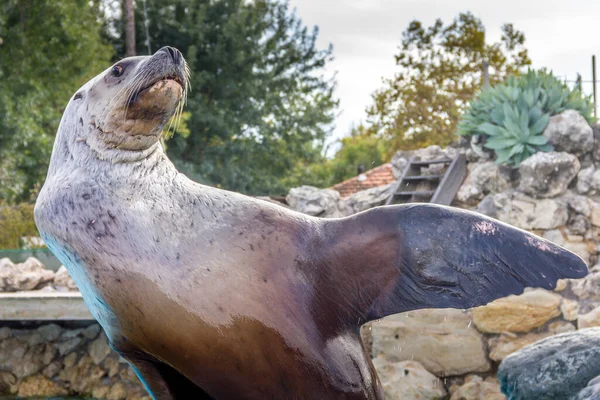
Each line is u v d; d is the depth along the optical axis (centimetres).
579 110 1080
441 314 845
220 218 392
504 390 577
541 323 830
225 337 376
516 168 1057
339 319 390
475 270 370
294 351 379
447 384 841
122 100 397
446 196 1109
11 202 2102
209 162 2809
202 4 2894
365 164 4556
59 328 1021
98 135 406
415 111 3662
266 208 399
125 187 395
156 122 405
